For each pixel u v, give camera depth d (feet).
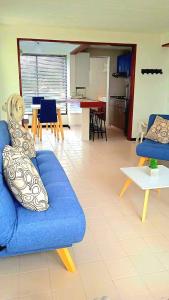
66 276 5.47
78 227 5.07
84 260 5.97
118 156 14.88
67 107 25.75
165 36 17.44
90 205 8.74
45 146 17.26
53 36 16.08
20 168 5.24
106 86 26.35
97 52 24.29
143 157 11.48
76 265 5.80
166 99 19.20
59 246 5.24
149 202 9.00
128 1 10.85
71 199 5.83
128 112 19.93
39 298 4.92
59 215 5.15
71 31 16.28
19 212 5.26
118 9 12.03
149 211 8.37
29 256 6.10
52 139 19.57
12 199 5.38
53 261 5.93
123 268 5.73
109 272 5.60
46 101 18.29
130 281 5.36
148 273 5.59
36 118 19.34
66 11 12.40
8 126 9.22
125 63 22.34
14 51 15.76
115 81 25.14
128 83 21.79
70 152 15.71
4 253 4.94
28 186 5.21
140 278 5.45
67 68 24.99
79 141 18.92
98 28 16.07
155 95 19.01
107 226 7.43
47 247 5.16
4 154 5.73
